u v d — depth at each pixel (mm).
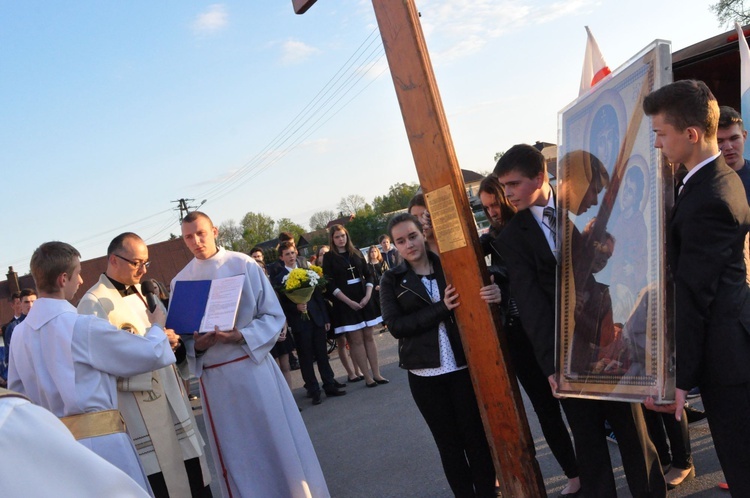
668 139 2391
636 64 2629
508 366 3193
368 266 8789
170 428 3953
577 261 2947
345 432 6688
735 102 6277
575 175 3037
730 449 2494
